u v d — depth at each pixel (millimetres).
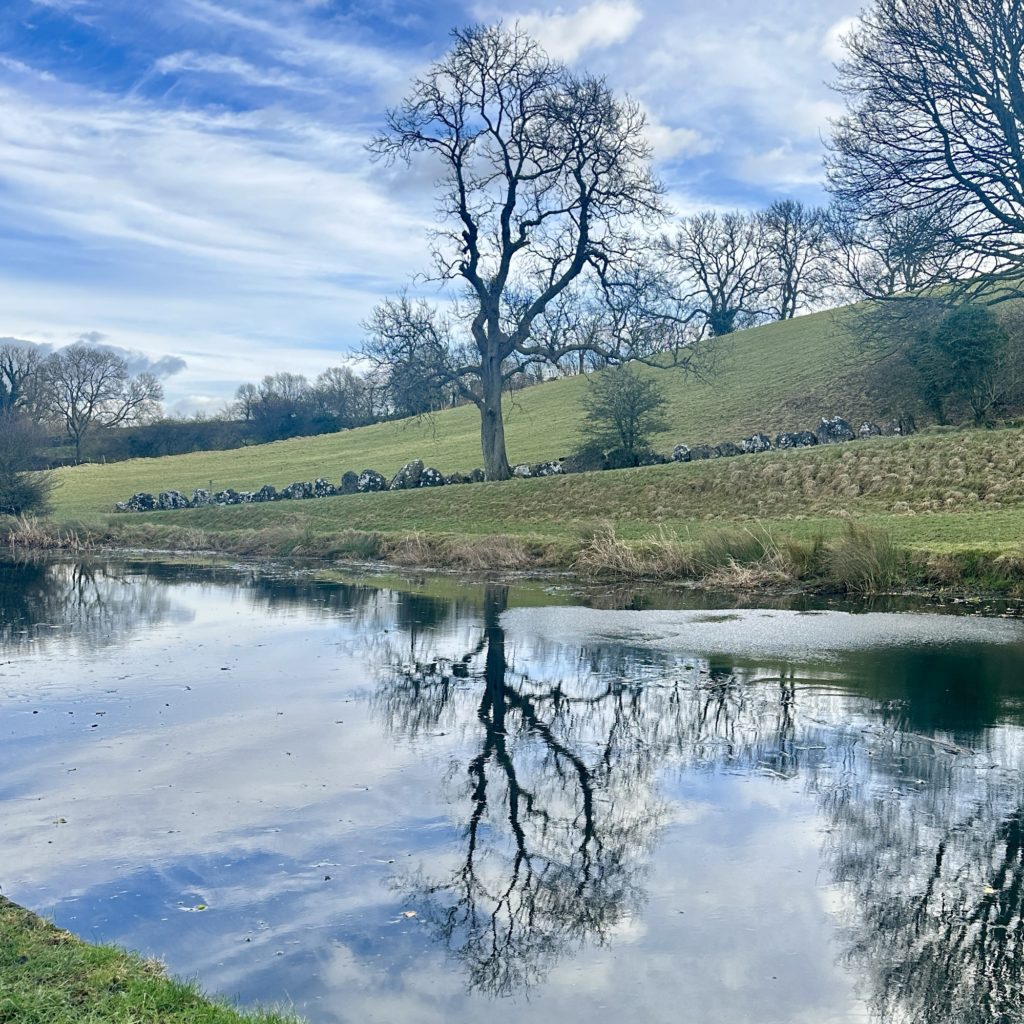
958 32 29828
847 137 32531
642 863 7738
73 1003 5117
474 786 9422
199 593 23516
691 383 60656
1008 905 7020
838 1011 5797
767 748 10344
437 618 18812
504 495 36406
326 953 6426
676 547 23984
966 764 9750
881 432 37594
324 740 10891
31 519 42969
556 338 41062
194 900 7117
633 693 12625
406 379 38875
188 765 10039
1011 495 26172
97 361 99500
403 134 39656
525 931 6719
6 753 10453
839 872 7535
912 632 15898
